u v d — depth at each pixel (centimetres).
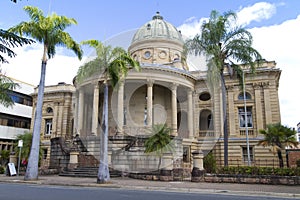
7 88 2127
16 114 4181
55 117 3694
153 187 1227
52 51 1839
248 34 1753
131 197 892
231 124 2795
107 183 1366
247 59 1748
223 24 1606
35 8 1689
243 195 1057
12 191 1048
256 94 2795
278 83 3103
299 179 1345
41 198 835
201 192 1137
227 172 1520
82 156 1981
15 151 2367
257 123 2723
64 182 1441
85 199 822
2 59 692
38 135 1680
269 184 1387
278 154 2403
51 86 3856
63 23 1767
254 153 2636
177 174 1508
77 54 1794
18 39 622
